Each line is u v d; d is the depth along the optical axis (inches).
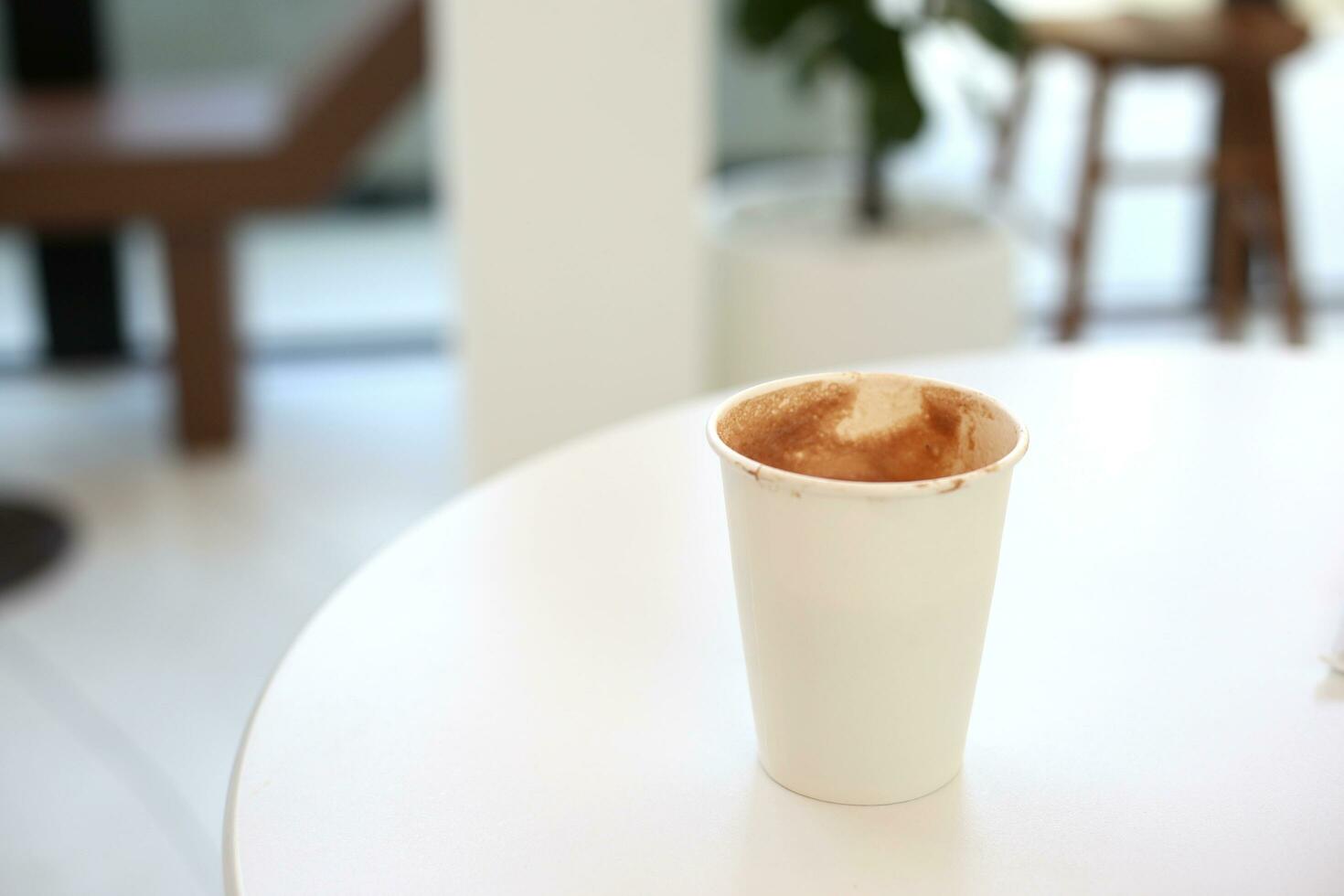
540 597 28.7
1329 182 119.0
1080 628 27.9
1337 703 26.3
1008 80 93.8
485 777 25.0
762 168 104.1
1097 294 112.0
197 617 68.6
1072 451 33.2
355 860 23.8
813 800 24.7
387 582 29.1
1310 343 96.6
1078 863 23.7
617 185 65.3
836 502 22.9
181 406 87.5
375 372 101.7
